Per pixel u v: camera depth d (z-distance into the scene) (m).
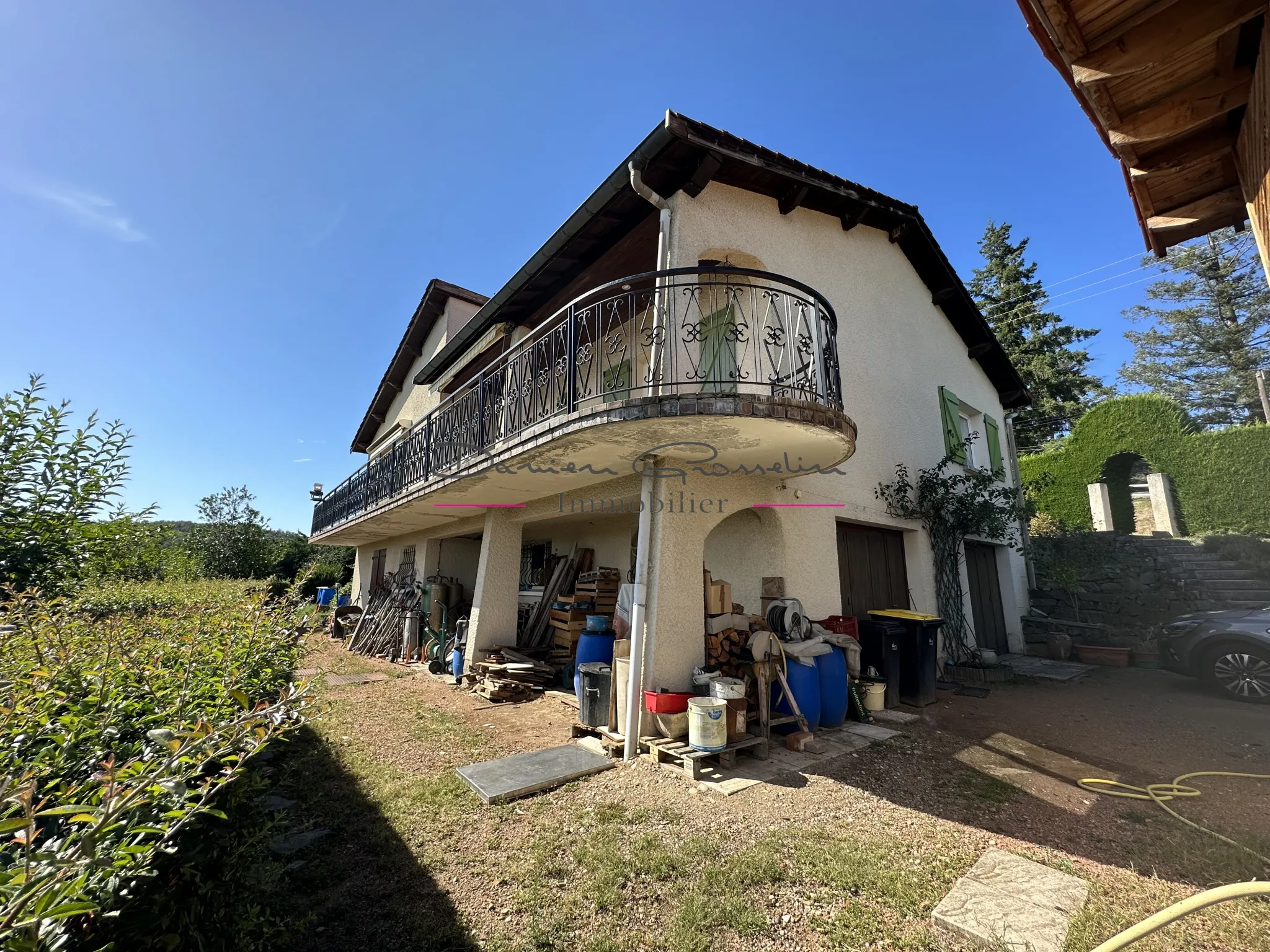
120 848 1.13
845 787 4.09
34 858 0.98
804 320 5.29
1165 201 2.97
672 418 4.14
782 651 5.40
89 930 1.14
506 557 8.59
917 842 3.26
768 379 6.29
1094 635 10.19
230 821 1.78
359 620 12.77
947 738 5.31
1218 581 9.77
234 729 1.61
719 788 4.04
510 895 2.78
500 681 7.07
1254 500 11.22
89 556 4.02
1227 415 24.34
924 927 2.50
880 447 8.13
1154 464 12.77
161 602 5.30
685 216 5.74
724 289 6.54
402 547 14.18
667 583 5.18
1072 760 4.71
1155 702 6.84
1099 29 2.00
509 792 3.91
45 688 1.84
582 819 3.57
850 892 2.77
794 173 6.29
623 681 5.11
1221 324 24.33
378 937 2.46
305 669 8.79
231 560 20.33
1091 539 11.93
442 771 4.47
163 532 6.90
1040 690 7.55
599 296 7.94
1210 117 2.25
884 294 8.88
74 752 1.67
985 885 2.80
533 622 9.75
